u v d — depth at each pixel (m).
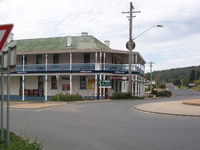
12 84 46.91
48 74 42.81
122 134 11.77
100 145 9.76
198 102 25.50
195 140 10.35
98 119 16.86
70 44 45.56
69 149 9.24
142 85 57.22
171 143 9.88
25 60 46.31
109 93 41.88
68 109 23.86
